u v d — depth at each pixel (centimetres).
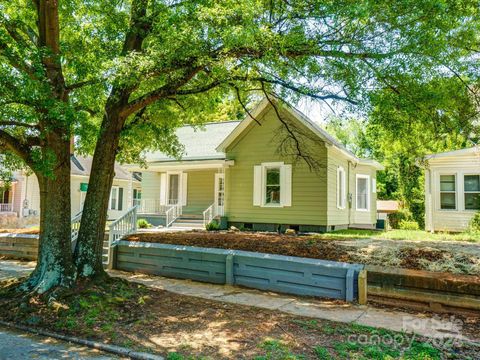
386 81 699
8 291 692
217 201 1847
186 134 2133
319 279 709
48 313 590
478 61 704
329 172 1466
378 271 662
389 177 3544
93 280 712
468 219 1530
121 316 579
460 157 1558
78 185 2522
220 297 710
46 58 670
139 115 920
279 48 654
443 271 645
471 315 579
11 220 2127
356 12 546
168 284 827
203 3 648
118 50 771
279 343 457
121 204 2981
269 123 1551
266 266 774
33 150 654
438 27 603
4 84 550
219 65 679
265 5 679
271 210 1534
